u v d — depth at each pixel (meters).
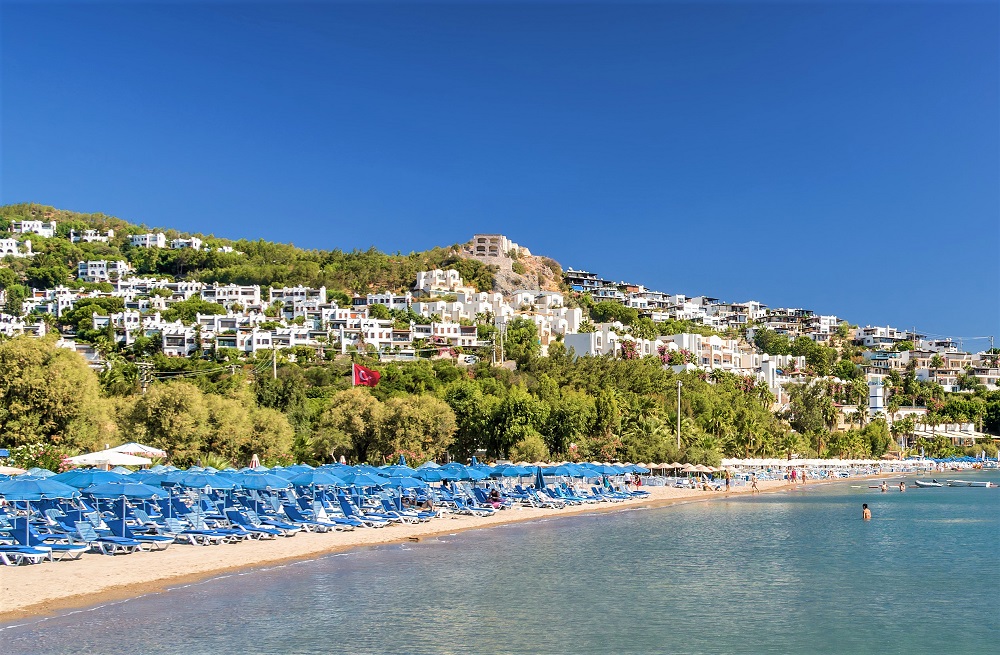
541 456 83.38
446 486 63.44
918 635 27.80
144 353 171.88
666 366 183.88
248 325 194.62
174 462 60.75
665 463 97.19
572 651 25.06
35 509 36.53
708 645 26.25
